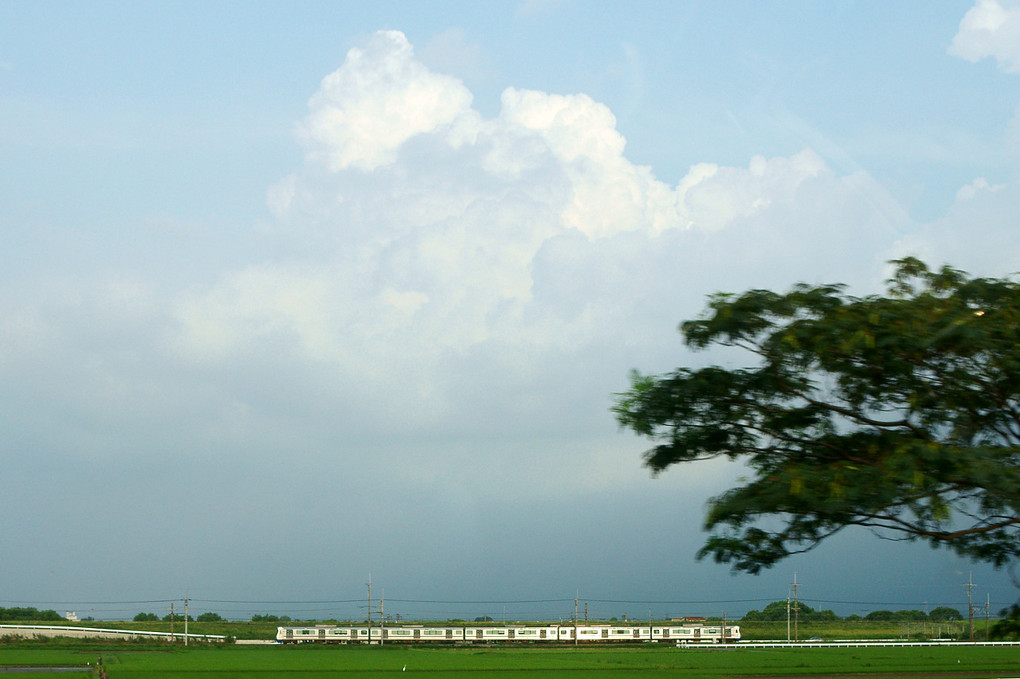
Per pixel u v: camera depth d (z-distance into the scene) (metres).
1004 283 18.16
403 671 92.62
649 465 18.98
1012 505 15.88
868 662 104.69
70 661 104.94
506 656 127.31
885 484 15.70
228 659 113.69
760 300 17.47
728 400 17.84
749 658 117.31
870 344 16.28
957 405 17.06
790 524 16.73
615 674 87.94
